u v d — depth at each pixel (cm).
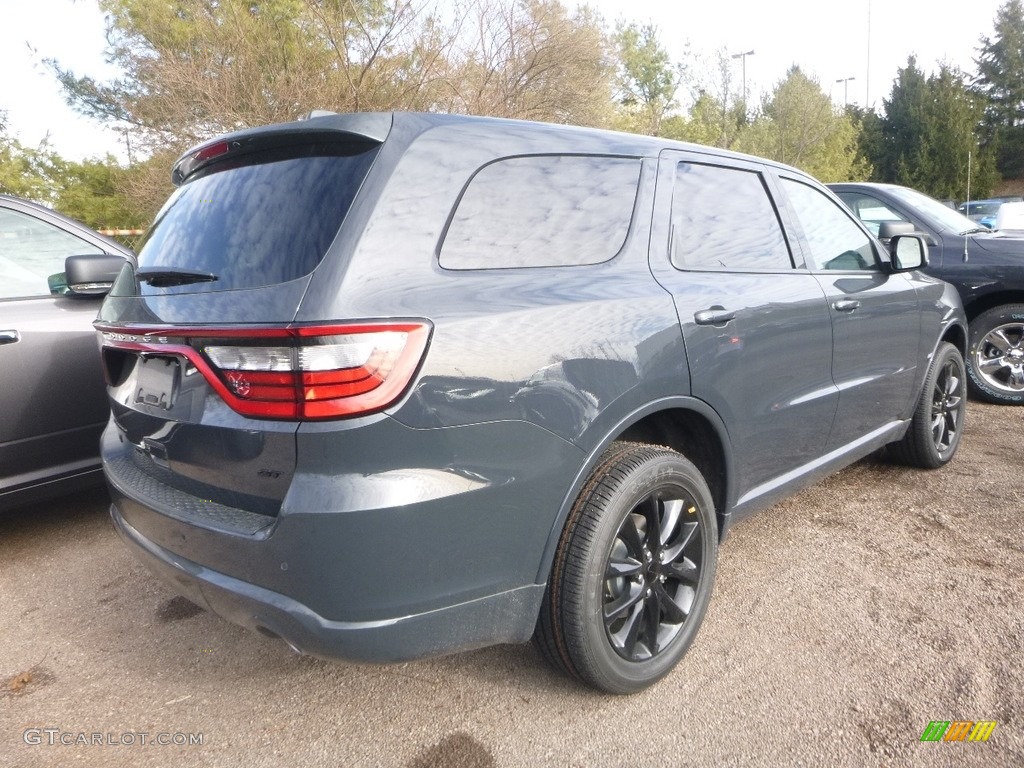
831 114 2841
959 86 4534
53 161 1568
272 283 185
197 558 200
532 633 213
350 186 192
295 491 175
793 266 306
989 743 210
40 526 392
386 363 174
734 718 223
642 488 222
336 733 224
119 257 336
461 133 212
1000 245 570
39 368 345
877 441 368
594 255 229
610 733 219
